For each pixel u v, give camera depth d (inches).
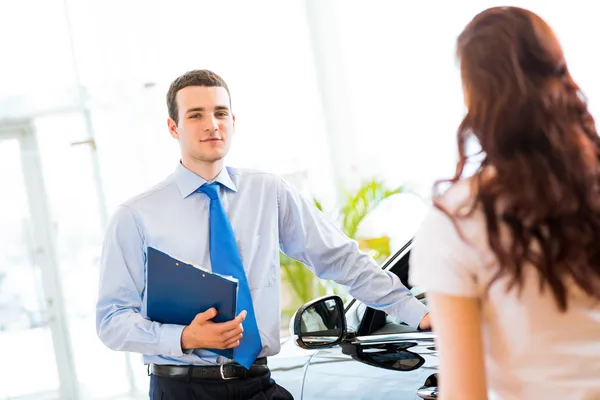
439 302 42.7
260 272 89.5
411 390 73.6
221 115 88.1
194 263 88.0
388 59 272.7
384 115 274.1
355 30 277.6
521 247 40.1
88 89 250.2
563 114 40.4
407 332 82.3
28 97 246.8
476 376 41.7
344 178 278.8
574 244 39.6
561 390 41.0
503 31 41.4
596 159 41.1
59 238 246.2
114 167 250.4
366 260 89.0
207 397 84.6
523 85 40.4
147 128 253.8
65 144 248.2
